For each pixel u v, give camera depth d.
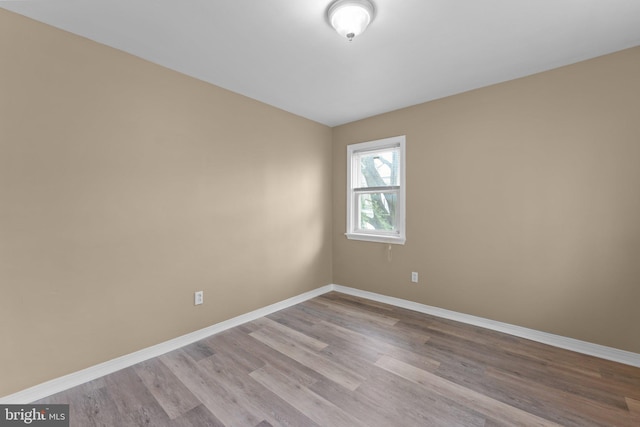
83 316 1.92
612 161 2.13
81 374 1.90
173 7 1.62
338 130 3.89
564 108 2.31
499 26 1.80
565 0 1.57
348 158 3.77
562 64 2.29
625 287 2.11
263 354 2.27
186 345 2.43
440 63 2.27
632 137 2.06
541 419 1.57
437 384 1.88
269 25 1.79
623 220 2.10
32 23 1.71
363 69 2.36
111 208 2.03
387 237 3.37
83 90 1.90
